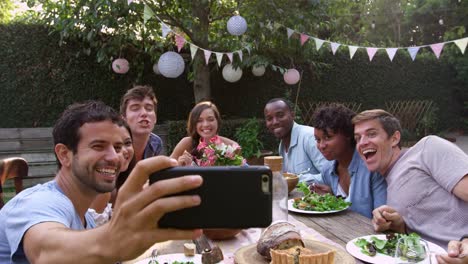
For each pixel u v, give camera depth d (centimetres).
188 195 62
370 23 1161
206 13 611
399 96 966
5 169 230
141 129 290
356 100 901
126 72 669
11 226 103
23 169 242
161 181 58
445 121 1062
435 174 186
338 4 696
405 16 1137
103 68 666
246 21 574
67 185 122
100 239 63
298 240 146
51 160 598
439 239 183
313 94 852
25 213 104
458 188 179
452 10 1098
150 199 58
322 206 215
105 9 539
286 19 580
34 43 631
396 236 162
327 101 866
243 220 63
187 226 62
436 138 193
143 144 299
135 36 602
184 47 648
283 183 175
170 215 62
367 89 916
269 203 64
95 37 621
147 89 297
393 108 951
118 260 62
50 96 644
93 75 663
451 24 1107
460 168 180
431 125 988
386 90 943
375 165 204
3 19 966
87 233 69
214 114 333
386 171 207
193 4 594
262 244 146
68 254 67
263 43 616
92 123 117
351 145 234
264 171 64
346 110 235
